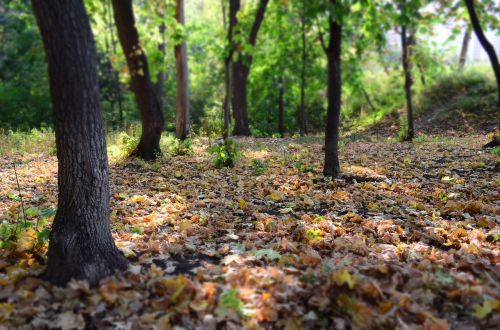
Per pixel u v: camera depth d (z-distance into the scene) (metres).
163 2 10.88
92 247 3.40
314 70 20.70
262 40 21.86
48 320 2.88
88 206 3.41
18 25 27.42
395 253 4.08
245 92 18.39
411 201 6.17
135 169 9.10
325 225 4.91
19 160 10.16
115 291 3.11
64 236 3.35
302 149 12.34
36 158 10.52
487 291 3.15
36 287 3.25
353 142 15.28
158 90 21.16
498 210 5.49
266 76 22.62
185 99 14.71
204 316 2.89
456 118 18.20
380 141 15.59
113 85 23.58
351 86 21.77
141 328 2.79
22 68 27.17
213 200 6.34
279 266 3.66
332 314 2.92
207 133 16.78
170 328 2.77
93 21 10.78
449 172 8.32
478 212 5.57
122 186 7.23
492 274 3.53
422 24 12.95
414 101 21.45
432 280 3.30
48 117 24.59
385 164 9.57
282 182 7.71
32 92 25.70
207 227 4.95
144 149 10.46
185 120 14.83
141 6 11.34
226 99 9.58
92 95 3.39
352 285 2.93
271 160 10.12
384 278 3.35
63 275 3.27
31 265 3.66
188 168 9.33
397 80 22.91
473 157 9.78
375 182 7.68
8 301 3.08
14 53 27.28
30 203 6.08
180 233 4.75
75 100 3.29
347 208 5.95
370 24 6.29
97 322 2.88
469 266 3.68
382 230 4.83
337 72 7.87
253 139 16.08
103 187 3.52
